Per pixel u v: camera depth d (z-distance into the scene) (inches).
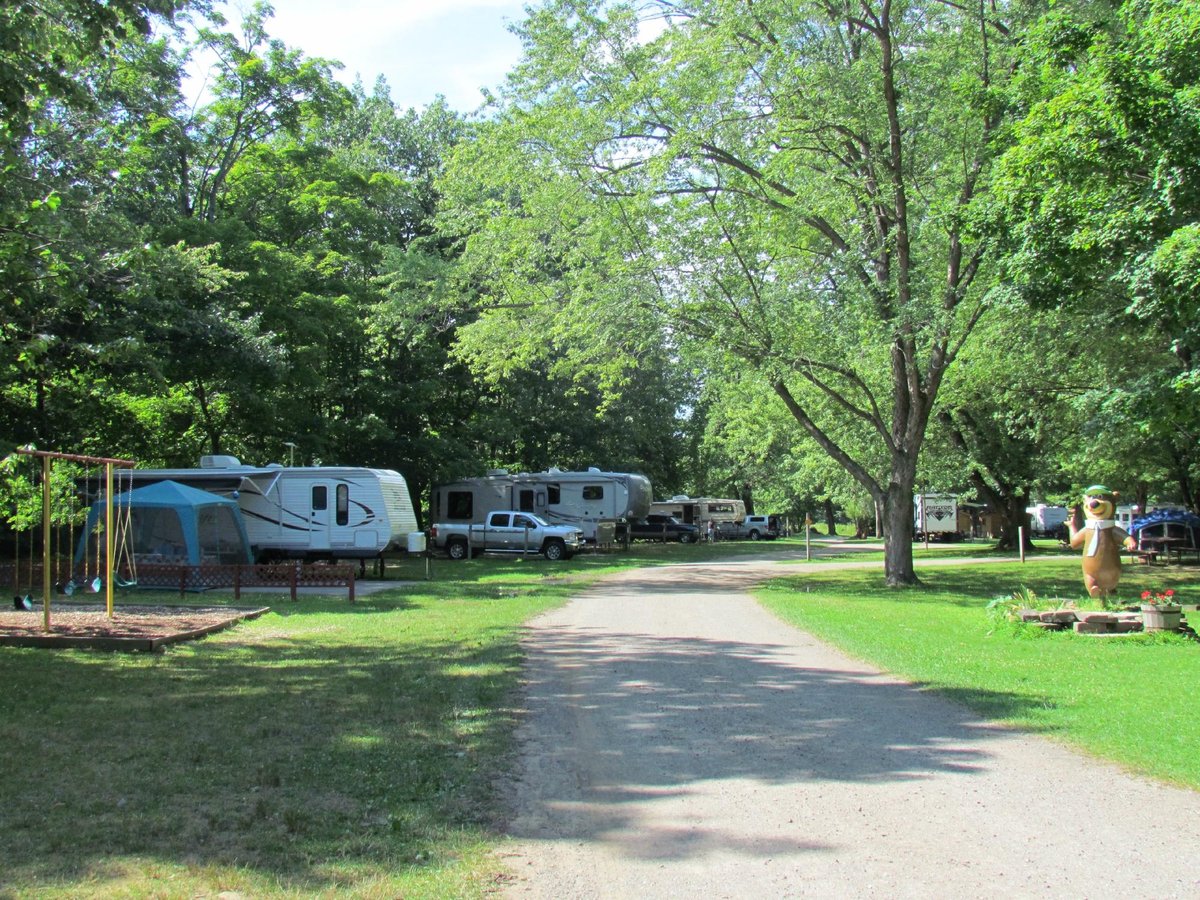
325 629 529.7
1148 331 607.2
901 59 778.2
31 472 650.8
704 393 1245.7
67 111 690.2
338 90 1229.7
